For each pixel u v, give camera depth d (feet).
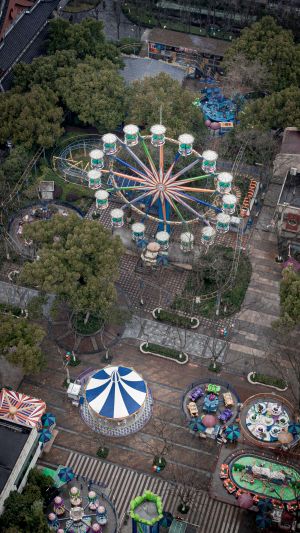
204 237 642.22
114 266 618.44
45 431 560.20
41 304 615.57
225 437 577.02
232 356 628.28
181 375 616.39
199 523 538.47
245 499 536.01
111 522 538.88
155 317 649.20
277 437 574.56
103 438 581.53
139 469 566.77
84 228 628.69
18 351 576.20
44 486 542.16
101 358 624.59
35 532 508.12
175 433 583.99
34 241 644.69
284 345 636.07
